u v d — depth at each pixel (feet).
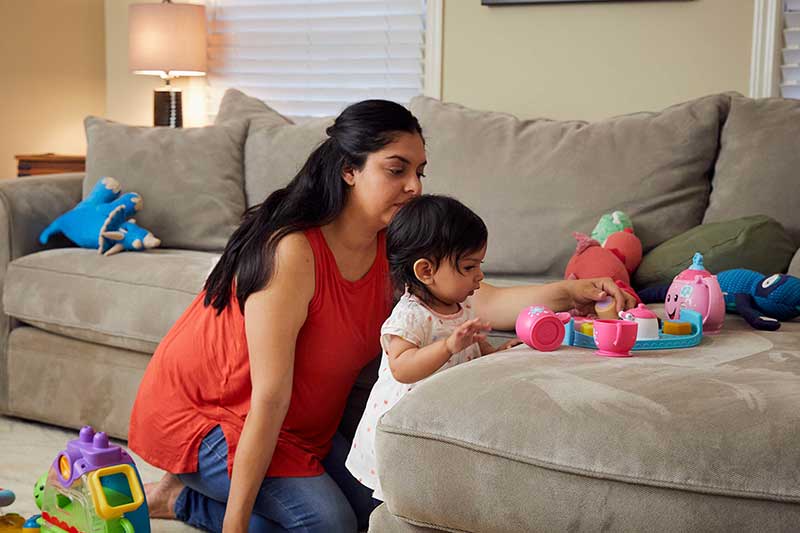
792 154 8.31
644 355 5.64
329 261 6.33
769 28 10.30
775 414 4.48
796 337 6.18
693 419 4.50
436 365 5.72
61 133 15.31
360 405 7.39
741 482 4.26
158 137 10.81
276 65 13.82
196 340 6.68
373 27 13.05
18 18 14.52
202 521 7.10
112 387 9.15
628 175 8.87
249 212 6.58
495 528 4.77
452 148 9.61
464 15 11.98
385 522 5.29
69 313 9.22
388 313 6.75
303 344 6.43
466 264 5.99
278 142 10.78
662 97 10.93
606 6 11.07
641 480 4.38
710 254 7.75
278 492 6.42
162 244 10.44
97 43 15.69
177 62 13.15
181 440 6.72
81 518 5.78
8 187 10.02
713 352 5.71
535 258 9.01
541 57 11.53
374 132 6.07
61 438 9.45
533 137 9.41
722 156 8.75
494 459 4.71
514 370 5.20
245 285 6.17
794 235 8.20
